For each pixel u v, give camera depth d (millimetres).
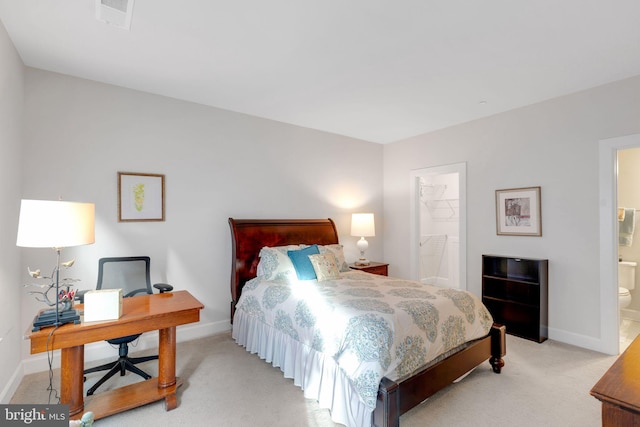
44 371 2645
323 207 4602
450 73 2783
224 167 3684
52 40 2277
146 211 3164
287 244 3908
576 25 2076
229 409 2133
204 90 3172
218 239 3619
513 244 3678
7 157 2207
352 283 3076
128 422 1986
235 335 3326
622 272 4129
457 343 2340
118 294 1939
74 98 2840
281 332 2670
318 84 3023
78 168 2844
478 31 2152
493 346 2652
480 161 4000
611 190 2980
